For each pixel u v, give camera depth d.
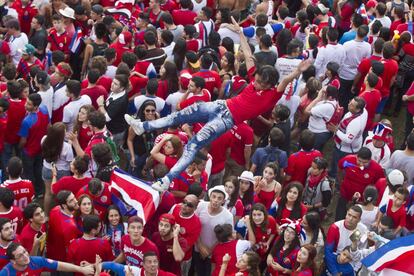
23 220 32.19
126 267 29.16
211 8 54.34
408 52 48.16
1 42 46.03
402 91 49.78
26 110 38.72
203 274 33.44
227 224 31.25
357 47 46.12
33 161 39.62
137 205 30.78
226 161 41.19
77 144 36.47
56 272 32.84
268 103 29.64
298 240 31.50
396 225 33.75
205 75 41.47
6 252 28.81
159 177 33.91
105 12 52.25
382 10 50.94
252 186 34.41
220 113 29.62
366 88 42.09
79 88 38.81
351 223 31.58
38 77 38.88
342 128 39.59
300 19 49.91
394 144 48.62
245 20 51.81
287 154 40.19
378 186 35.59
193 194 32.25
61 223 31.23
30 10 52.47
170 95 40.59
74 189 33.91
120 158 43.78
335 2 56.78
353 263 31.78
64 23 48.47
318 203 35.47
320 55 45.34
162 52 43.88
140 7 56.50
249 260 29.41
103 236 31.89
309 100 42.16
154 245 30.00
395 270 27.22
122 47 45.78
